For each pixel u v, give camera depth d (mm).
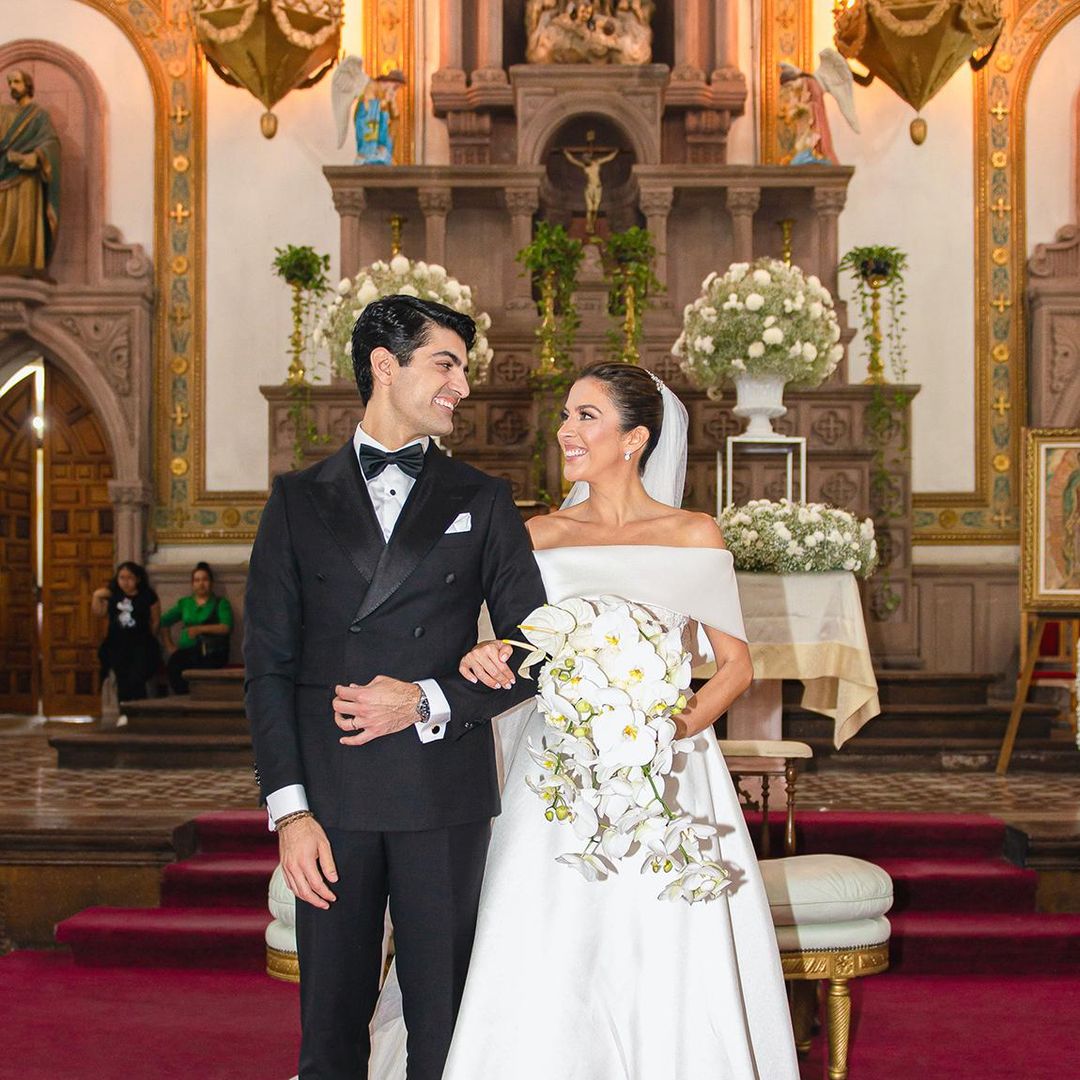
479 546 2619
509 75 11828
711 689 2893
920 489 11742
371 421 2625
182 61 11898
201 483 11781
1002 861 5910
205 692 9148
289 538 2549
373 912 2514
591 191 11500
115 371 11648
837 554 5953
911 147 11883
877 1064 4047
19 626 12453
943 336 11789
